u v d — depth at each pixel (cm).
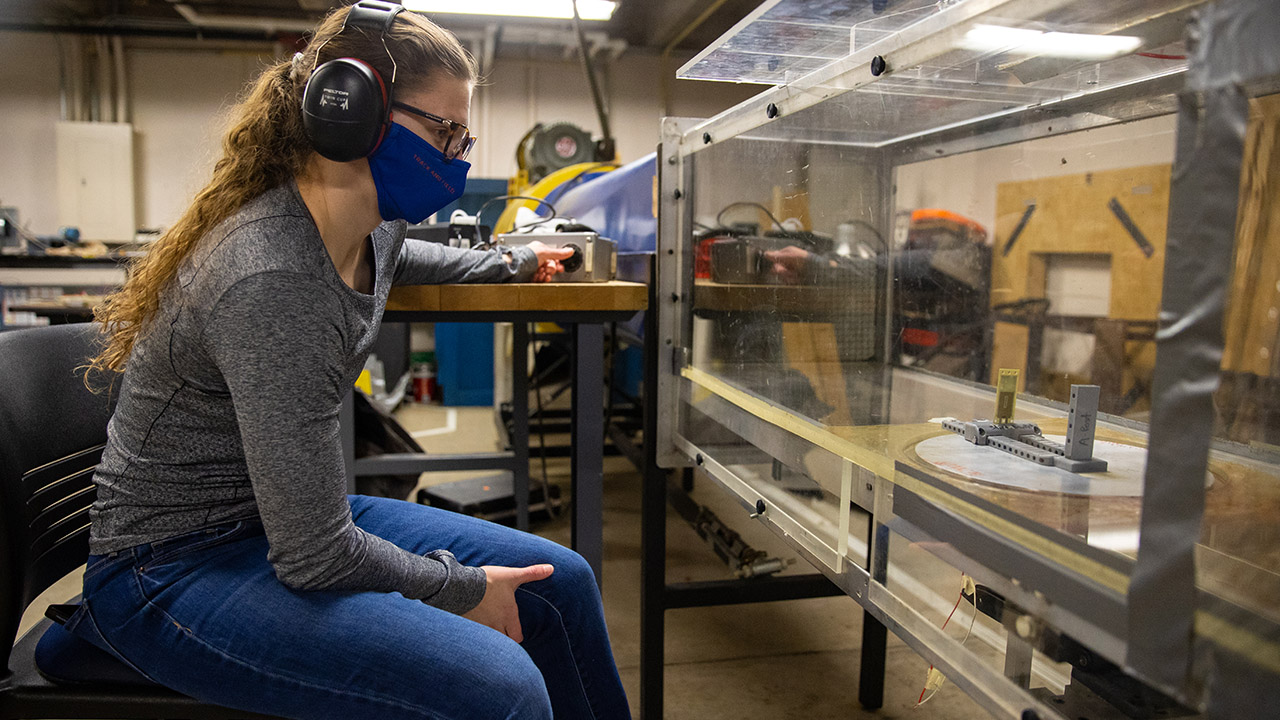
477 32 525
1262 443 67
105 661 78
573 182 296
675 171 124
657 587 132
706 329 119
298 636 71
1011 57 63
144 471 77
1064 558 45
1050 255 160
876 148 120
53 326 89
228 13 512
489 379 458
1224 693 36
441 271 114
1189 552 37
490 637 73
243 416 67
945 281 136
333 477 71
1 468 72
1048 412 105
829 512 78
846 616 185
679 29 542
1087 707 56
